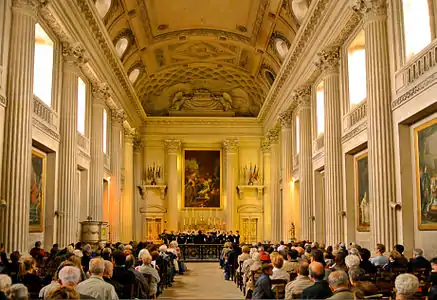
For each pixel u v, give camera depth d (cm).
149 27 2805
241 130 3653
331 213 1797
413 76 1234
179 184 3619
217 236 2959
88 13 1891
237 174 3628
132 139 3180
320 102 2123
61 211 1756
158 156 3634
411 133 1308
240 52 3222
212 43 3206
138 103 3219
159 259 1559
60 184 1772
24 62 1341
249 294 1101
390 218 1318
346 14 1606
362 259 1059
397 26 1327
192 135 3628
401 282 530
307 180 2264
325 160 1858
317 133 2188
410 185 1305
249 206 3575
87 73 2103
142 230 3538
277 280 882
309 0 2066
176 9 2728
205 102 3700
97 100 2294
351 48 1731
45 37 1630
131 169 3133
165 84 3697
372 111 1378
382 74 1370
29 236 1557
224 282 1841
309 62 2145
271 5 2397
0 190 1284
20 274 826
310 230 2238
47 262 1243
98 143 2286
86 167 2191
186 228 3528
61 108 1808
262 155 3634
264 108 3331
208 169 3647
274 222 3162
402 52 1309
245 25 2845
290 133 2745
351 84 1734
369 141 1391
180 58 3409
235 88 3716
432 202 1188
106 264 766
